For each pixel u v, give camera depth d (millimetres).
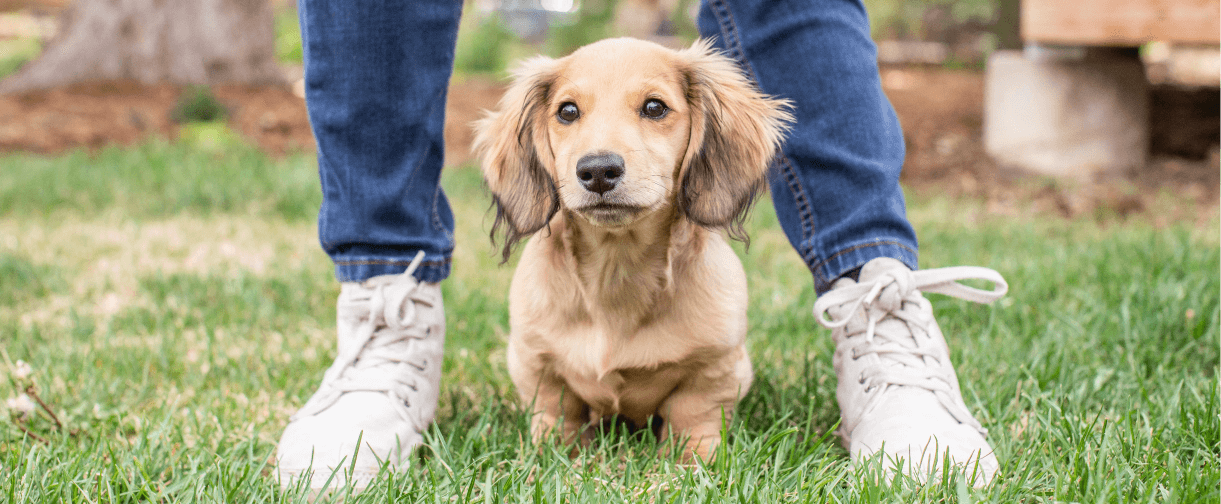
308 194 5273
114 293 3387
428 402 2072
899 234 2088
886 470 1666
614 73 1988
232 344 2826
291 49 15781
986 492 1571
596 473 1804
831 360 2510
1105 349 2500
